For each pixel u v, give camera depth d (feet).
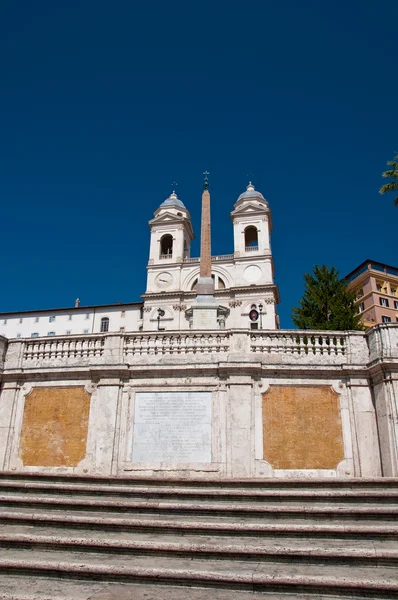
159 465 42.91
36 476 34.71
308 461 42.52
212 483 31.99
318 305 105.70
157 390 45.29
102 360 46.73
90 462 43.60
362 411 43.91
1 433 46.26
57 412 46.14
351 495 27.78
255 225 215.72
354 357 45.60
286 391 44.73
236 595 19.08
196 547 22.36
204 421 43.83
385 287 242.17
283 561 21.74
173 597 18.69
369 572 20.33
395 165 96.94
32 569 21.16
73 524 25.86
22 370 48.08
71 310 225.97
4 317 231.71
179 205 230.48
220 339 46.73
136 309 219.82
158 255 217.97
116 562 21.65
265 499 28.40
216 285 209.56
